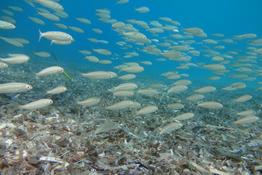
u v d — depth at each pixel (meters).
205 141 1.54
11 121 1.39
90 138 1.32
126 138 1.40
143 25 2.69
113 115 1.81
